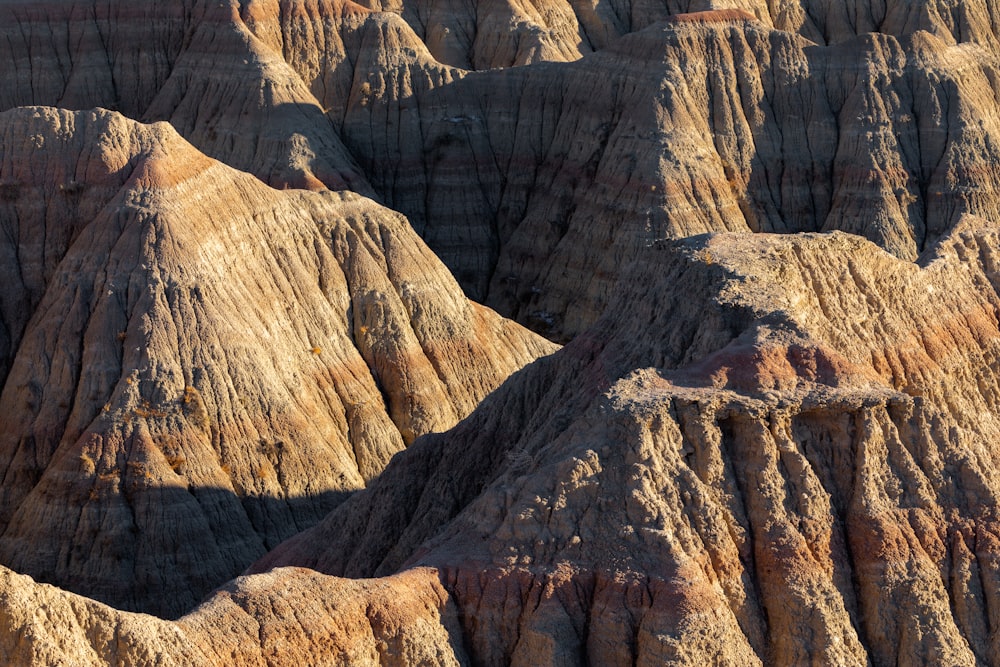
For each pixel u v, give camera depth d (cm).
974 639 8000
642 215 17962
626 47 19488
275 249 13450
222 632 7056
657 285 9619
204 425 11881
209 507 11575
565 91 19812
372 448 13012
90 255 12550
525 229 19250
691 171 18300
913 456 8350
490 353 14488
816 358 8425
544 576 7688
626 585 7606
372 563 9556
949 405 9356
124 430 11700
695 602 7519
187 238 12500
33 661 6488
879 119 19300
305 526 11919
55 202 13162
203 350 12131
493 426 9981
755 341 8469
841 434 8250
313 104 19325
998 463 9231
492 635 7644
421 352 13938
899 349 9325
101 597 11100
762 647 7744
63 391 12144
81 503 11425
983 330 9956
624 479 7888
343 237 14062
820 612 7738
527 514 7831
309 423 12475
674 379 8394
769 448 8062
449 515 9544
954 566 8119
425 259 14500
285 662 7069
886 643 7894
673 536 7725
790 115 19450
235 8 19938
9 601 6512
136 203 12606
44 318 12475
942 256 10169
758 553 7912
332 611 7294
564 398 9656
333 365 13238
